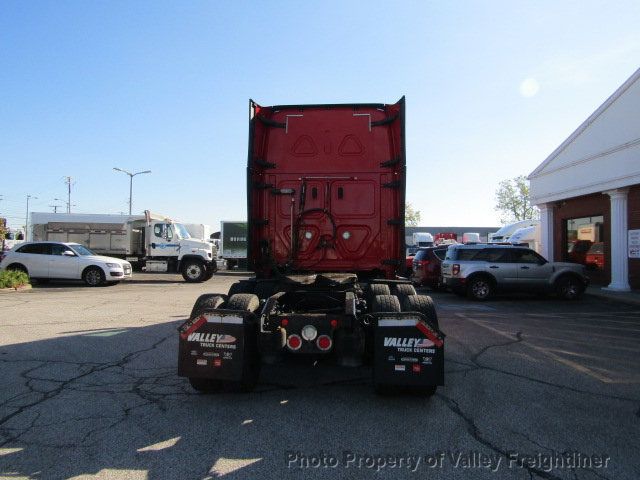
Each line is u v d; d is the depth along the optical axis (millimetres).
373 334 4723
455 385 5434
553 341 7992
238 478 3256
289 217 6594
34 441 3822
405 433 4035
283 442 3842
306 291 5898
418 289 18375
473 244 14906
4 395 4992
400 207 6320
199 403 4781
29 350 7160
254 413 4508
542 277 14328
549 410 4609
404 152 6238
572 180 17797
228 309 4832
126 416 4398
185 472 3330
